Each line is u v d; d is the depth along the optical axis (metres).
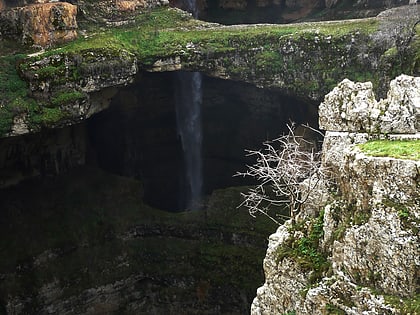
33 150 31.75
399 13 23.92
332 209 11.95
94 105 27.14
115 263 31.08
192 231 31.05
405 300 9.53
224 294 29.22
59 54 24.12
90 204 32.25
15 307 26.83
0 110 22.83
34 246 28.84
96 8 29.50
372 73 23.36
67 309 28.92
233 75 26.98
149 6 30.61
